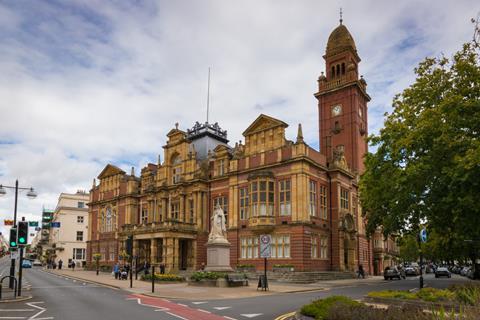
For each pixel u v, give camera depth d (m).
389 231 33.78
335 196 51.75
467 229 25.17
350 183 55.91
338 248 50.12
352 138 62.59
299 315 16.11
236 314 18.05
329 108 66.06
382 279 50.09
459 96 23.28
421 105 27.88
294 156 47.47
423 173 25.38
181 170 62.28
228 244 36.66
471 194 21.73
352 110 63.47
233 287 32.91
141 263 59.72
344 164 54.94
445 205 24.84
